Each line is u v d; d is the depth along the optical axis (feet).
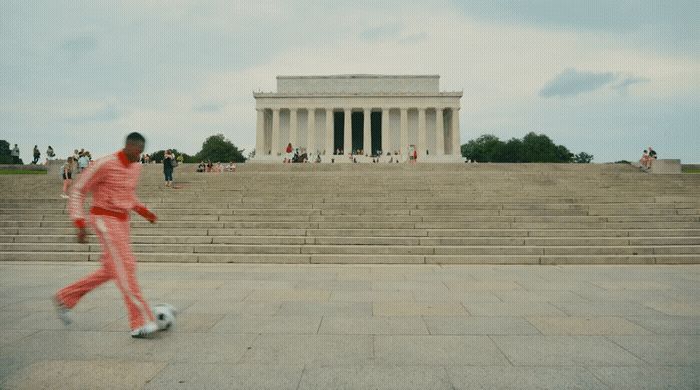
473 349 17.87
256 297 27.27
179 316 22.70
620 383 14.62
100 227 18.56
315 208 55.98
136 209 19.72
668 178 75.10
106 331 19.95
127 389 14.06
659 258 41.73
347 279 33.65
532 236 47.26
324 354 17.24
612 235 47.32
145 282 32.22
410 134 244.83
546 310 24.03
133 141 19.08
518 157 369.09
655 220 50.75
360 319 22.24
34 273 35.73
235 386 14.30
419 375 15.25
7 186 74.18
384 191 65.10
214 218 52.39
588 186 70.28
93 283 19.33
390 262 42.16
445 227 49.55
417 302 25.99
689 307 24.66
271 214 53.72
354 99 234.17
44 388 14.10
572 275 35.47
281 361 16.48
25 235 47.39
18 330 20.08
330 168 107.65
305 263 42.34
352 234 47.70
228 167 114.93
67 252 44.19
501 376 15.20
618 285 31.27
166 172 69.36
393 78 241.96
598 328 20.68
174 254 42.91
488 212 53.31
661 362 16.46
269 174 80.59
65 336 19.25
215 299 26.68
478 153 412.77
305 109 241.35
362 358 16.83
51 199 59.52
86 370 15.56
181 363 16.24
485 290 29.55
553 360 16.66
